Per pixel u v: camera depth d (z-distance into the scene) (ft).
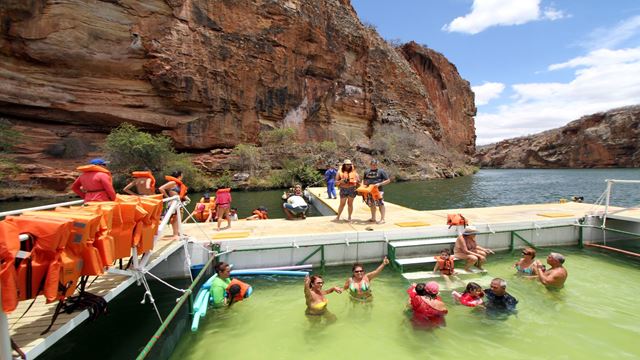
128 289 21.91
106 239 12.02
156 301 20.36
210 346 15.62
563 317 17.47
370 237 25.64
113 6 89.04
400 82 185.06
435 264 25.50
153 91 98.53
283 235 24.61
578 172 217.36
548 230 29.43
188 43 100.89
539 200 73.56
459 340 15.52
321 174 117.80
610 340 15.30
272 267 24.12
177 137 102.37
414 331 16.38
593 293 20.36
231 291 19.47
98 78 90.74
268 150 115.85
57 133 87.20
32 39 79.92
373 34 180.65
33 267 9.42
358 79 159.02
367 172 29.45
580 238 29.66
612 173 194.49
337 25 145.69
